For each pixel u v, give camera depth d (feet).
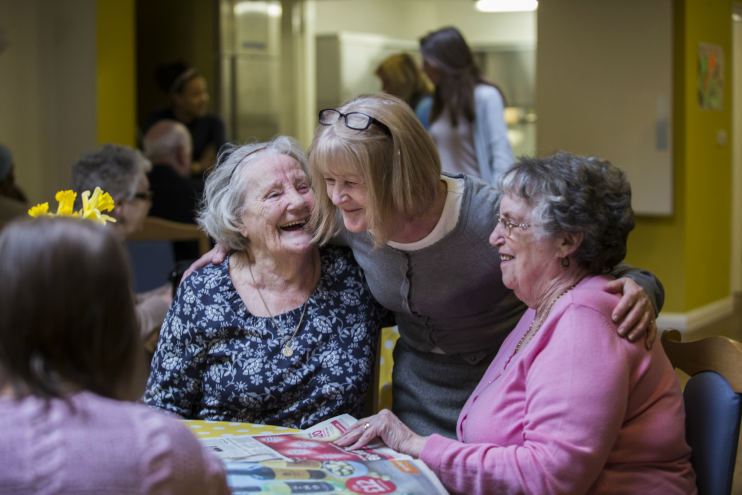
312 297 5.45
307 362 5.27
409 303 5.29
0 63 14.38
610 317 4.03
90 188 7.63
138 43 19.52
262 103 20.74
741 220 23.13
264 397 5.16
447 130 12.17
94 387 2.78
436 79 12.16
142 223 8.50
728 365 4.37
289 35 22.36
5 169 12.67
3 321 2.65
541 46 17.92
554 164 4.20
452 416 5.53
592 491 4.00
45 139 15.08
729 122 19.75
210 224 5.58
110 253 2.78
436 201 4.94
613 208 4.16
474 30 25.95
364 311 5.54
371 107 4.61
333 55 22.82
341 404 5.22
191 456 2.78
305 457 4.04
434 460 4.20
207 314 5.29
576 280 4.32
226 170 5.52
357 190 4.66
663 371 4.17
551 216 4.11
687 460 4.29
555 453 3.84
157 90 19.53
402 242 5.03
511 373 4.36
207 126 16.31
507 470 3.98
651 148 17.08
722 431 4.25
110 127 15.80
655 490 4.02
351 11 24.56
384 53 23.79
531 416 4.00
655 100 16.92
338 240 5.52
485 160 12.04
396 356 6.02
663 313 17.74
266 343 5.26
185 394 5.32
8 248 2.69
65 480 2.57
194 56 19.95
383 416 4.49
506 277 4.52
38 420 2.63
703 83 17.93
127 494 2.62
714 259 19.17
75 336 2.70
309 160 4.83
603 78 17.39
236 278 5.46
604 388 3.82
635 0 16.88
